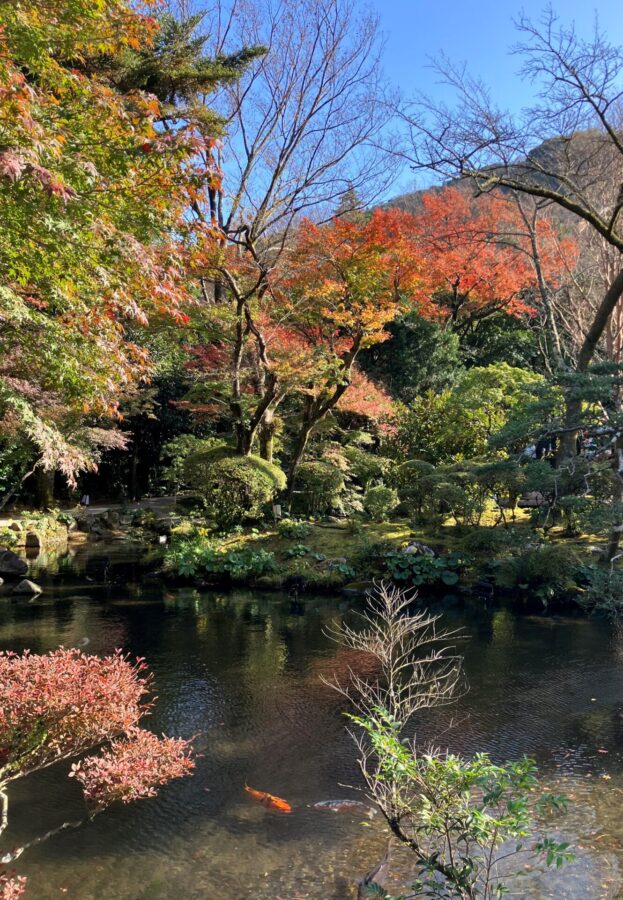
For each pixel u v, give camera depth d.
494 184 11.29
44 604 9.70
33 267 4.71
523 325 23.05
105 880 3.58
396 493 13.90
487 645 7.98
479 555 11.05
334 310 12.73
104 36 5.31
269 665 7.18
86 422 14.70
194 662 7.26
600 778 4.73
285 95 15.84
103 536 15.73
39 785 4.65
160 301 5.76
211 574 11.19
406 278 12.20
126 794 3.23
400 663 7.29
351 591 10.57
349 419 17.78
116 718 3.33
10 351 6.71
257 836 4.02
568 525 12.48
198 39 13.77
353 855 3.81
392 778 3.14
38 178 3.65
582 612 9.49
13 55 4.64
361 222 15.93
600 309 11.20
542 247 16.75
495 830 2.85
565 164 12.16
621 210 12.54
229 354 14.05
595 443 12.66
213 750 5.20
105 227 4.49
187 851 3.87
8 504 17.38
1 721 3.12
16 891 2.98
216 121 12.52
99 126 4.93
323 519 14.29
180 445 16.67
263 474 12.73
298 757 5.10
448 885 2.98
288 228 14.56
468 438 16.33
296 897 3.43
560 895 3.38
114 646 7.75
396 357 20.11
